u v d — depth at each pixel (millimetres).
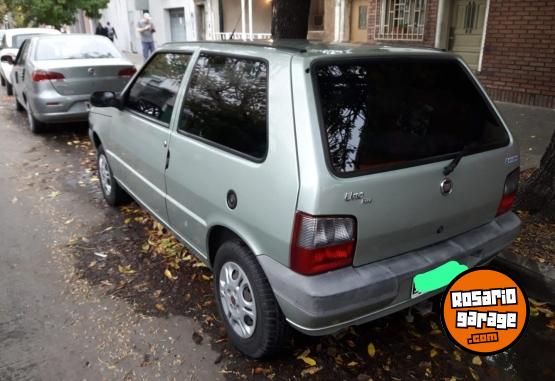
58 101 7383
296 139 2301
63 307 3461
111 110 4570
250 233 2594
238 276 2842
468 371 2852
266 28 18312
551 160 4180
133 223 4836
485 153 2766
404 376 2805
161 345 3055
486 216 2912
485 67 9055
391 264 2479
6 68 12031
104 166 5180
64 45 8102
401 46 2961
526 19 8211
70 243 4441
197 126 3127
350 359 2928
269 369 2842
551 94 8164
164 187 3559
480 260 2844
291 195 2277
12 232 4703
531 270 3523
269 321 2619
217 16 17969
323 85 2387
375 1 10719
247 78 2758
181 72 3465
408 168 2434
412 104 2615
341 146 2307
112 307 3455
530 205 4297
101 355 2973
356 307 2334
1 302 3521
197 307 3445
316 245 2227
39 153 7387
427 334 3158
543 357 2977
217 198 2838
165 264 4023
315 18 14984
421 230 2557
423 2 9844
